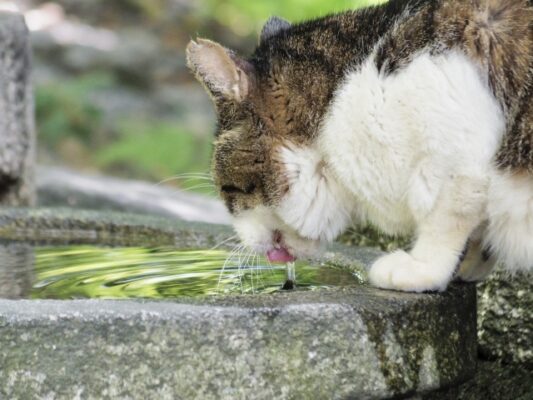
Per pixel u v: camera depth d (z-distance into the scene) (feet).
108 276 17.88
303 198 16.83
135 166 44.32
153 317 12.73
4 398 12.60
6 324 12.55
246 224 17.49
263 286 16.76
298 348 13.19
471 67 14.94
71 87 46.52
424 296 14.61
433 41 15.17
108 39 58.18
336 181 16.74
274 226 17.40
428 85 14.94
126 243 21.86
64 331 12.60
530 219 15.33
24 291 16.79
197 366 12.84
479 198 15.17
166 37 60.64
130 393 12.72
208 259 19.36
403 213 16.35
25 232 22.44
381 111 15.34
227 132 17.08
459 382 15.11
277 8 48.93
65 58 54.54
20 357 12.58
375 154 15.65
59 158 45.24
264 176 16.78
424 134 15.01
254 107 16.70
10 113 26.13
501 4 15.07
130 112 50.57
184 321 12.78
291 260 17.61
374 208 16.61
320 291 14.64
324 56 16.46
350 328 13.42
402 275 15.05
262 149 16.66
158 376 12.75
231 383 12.96
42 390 12.61
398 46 15.46
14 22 26.05
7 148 26.17
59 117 45.34
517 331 17.94
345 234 21.85
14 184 26.50
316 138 16.38
